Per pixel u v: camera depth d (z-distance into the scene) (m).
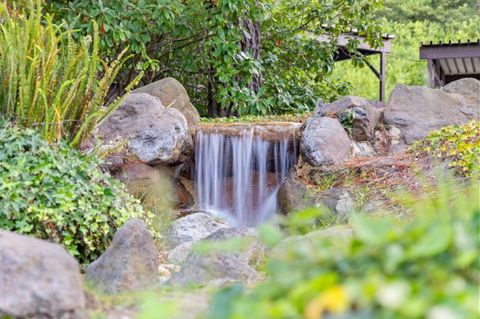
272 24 11.60
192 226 5.82
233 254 3.53
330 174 6.09
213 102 10.96
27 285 2.33
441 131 6.25
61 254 2.46
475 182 5.07
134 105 6.68
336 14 12.68
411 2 24.92
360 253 1.74
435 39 23.47
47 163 4.48
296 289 1.57
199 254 3.40
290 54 12.12
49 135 4.89
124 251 3.46
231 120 8.77
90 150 5.94
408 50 23.16
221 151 7.23
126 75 10.79
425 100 7.35
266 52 11.66
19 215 4.23
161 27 9.79
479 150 5.60
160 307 1.67
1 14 5.42
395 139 7.12
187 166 7.13
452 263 1.65
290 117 8.84
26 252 2.39
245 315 1.57
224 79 9.70
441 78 15.55
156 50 10.77
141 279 3.43
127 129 6.52
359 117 6.90
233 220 7.05
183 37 10.54
